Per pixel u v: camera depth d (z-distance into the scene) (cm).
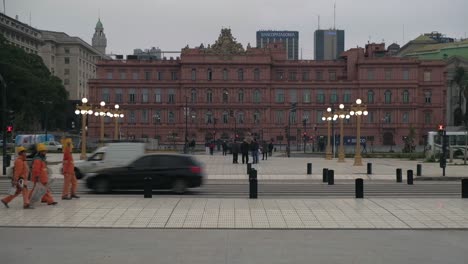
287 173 3769
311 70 12962
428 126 12594
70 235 1359
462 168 4366
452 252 1188
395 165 4862
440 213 1672
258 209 1734
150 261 1097
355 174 3712
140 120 12588
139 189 2358
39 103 10300
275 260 1108
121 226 1464
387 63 12394
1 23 12900
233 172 3838
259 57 12519
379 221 1548
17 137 7819
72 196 1994
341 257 1137
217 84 12519
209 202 1888
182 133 12512
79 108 5066
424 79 12625
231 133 12519
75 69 15925
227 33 12631
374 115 12431
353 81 12469
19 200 1939
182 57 12500
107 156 2697
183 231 1412
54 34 16150
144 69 12694
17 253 1165
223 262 1090
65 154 1975
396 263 1089
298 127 12506
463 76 12556
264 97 12525
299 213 1666
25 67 10419
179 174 2348
